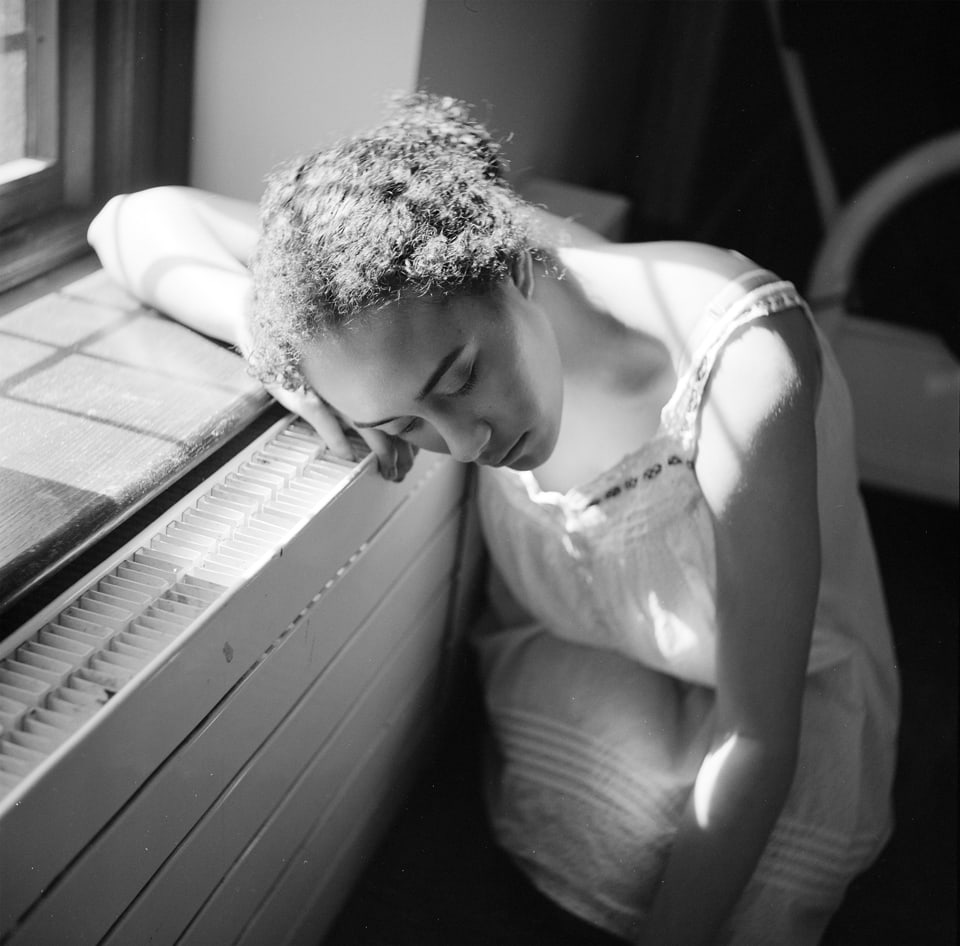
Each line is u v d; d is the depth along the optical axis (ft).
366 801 4.24
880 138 7.18
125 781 2.25
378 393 2.67
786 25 7.12
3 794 1.93
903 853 4.82
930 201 6.93
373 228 2.57
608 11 6.22
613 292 3.47
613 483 3.58
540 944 4.28
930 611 6.16
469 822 4.78
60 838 2.06
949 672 5.78
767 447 3.26
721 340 3.31
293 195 2.76
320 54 3.89
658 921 3.52
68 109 3.59
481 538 4.88
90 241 3.55
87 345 3.27
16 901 1.97
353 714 3.73
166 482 2.80
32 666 2.22
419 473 3.73
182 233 3.42
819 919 3.90
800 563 3.29
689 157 7.49
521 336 2.80
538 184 5.73
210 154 4.15
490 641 4.57
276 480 3.05
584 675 4.13
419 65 3.84
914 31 6.93
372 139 2.91
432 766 5.04
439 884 4.47
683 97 7.38
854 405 7.09
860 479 7.17
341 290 2.55
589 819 3.92
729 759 3.39
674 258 3.50
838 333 7.06
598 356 3.46
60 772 1.98
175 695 2.35
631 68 7.13
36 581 2.38
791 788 3.74
